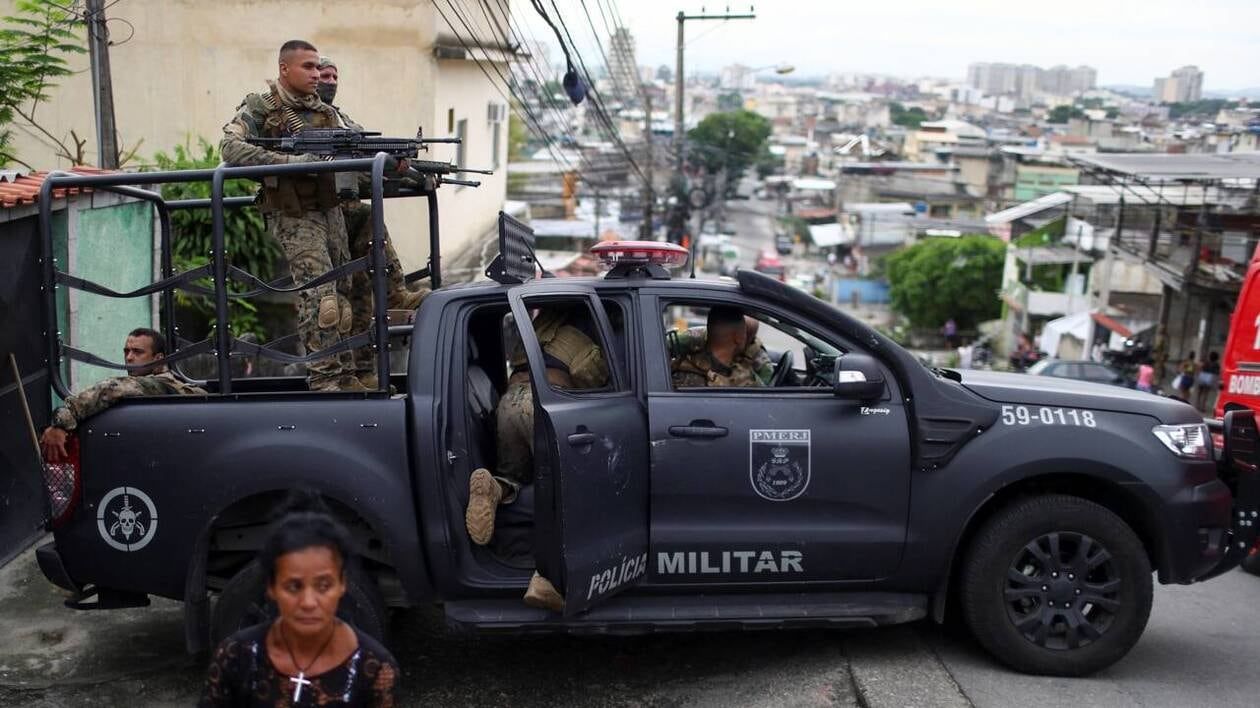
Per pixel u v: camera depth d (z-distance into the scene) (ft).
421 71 48.78
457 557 14.75
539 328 16.03
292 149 15.53
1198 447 16.29
